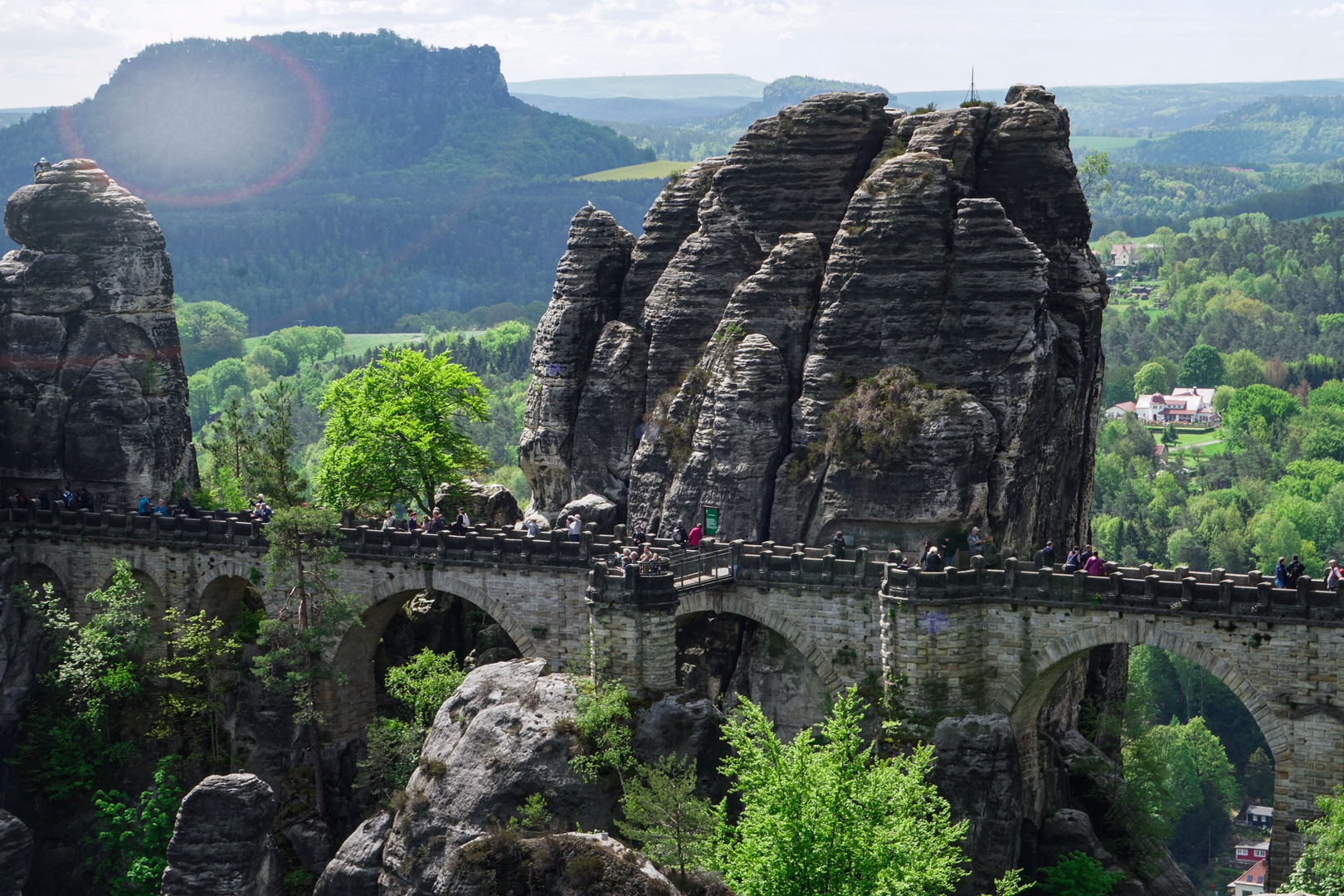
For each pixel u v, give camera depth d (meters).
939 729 82.94
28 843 97.19
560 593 91.69
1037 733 91.50
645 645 83.88
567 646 91.88
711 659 95.81
